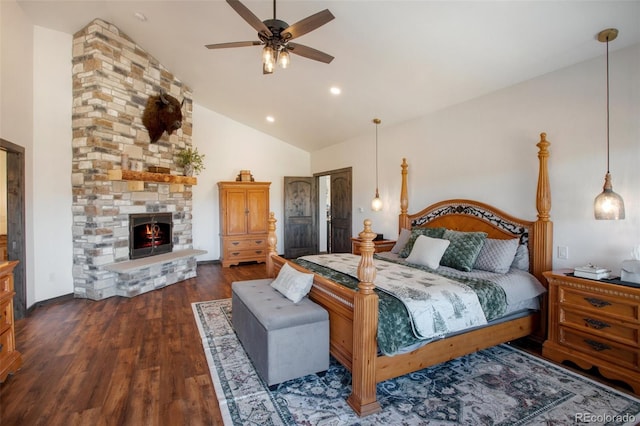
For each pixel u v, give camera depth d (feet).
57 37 13.80
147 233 16.51
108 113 14.24
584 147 9.36
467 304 8.04
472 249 10.64
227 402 7.06
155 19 12.91
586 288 8.25
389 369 7.26
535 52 9.32
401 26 9.51
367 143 18.95
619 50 8.61
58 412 6.64
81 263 14.30
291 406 6.95
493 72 10.72
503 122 11.57
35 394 7.26
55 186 13.84
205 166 22.61
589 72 9.24
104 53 14.01
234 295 10.57
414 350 7.59
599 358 8.07
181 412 6.70
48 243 13.65
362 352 6.68
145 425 6.30
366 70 12.48
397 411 6.80
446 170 13.80
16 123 11.85
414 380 8.02
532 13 7.93
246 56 13.97
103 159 14.07
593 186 9.18
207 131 22.62
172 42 14.44
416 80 12.29
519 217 11.05
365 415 6.64
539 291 9.61
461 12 8.36
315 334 7.91
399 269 10.34
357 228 19.92
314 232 25.55
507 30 8.65
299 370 7.75
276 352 7.45
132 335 10.57
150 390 7.48
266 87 16.46
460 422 6.45
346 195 21.02
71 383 7.73
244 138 24.02
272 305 8.36
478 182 12.44
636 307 7.39
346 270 10.01
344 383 7.89
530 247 10.48
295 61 13.03
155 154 16.67
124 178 13.99
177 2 11.37
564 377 8.11
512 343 10.11
